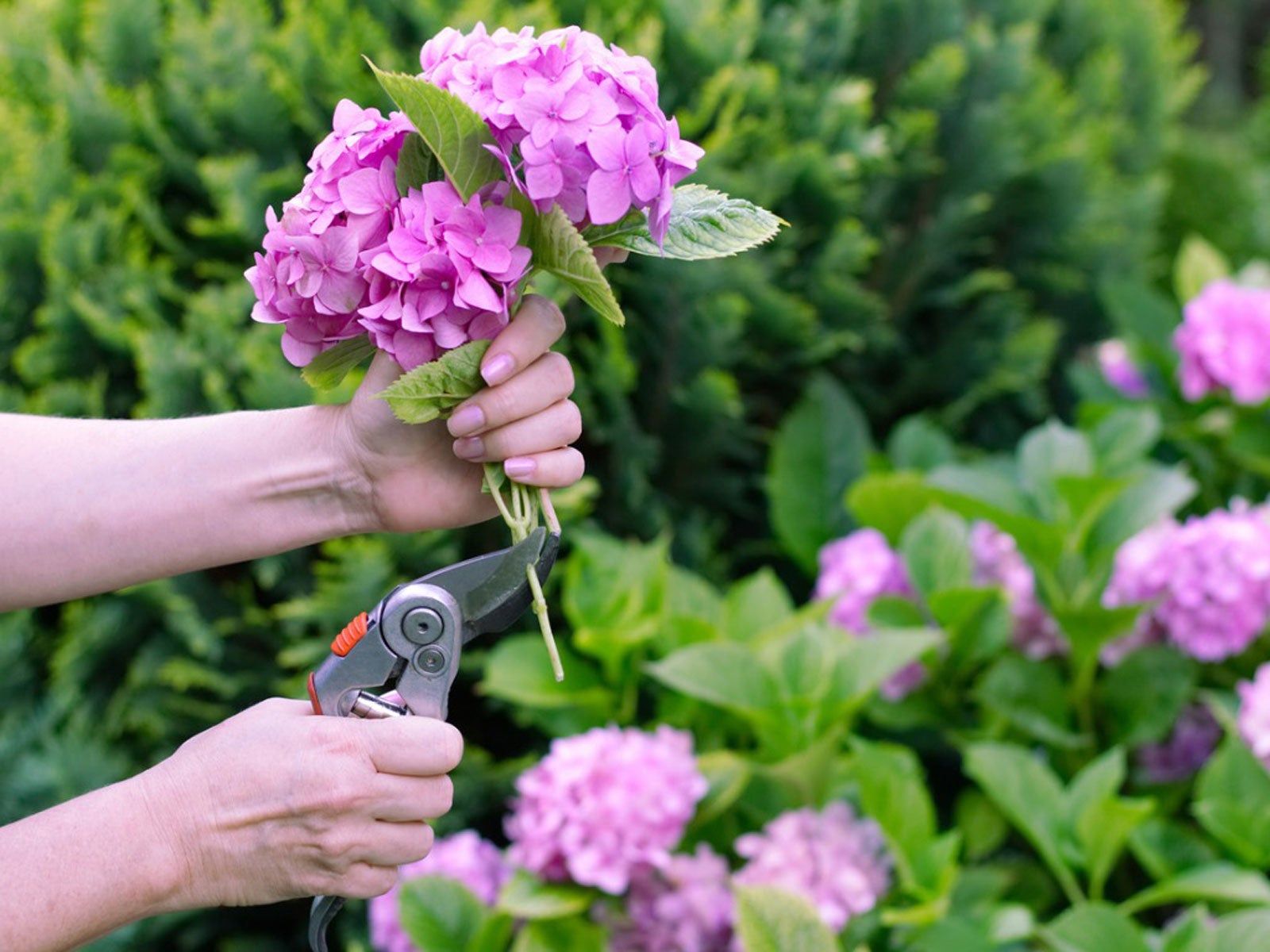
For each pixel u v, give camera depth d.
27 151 2.22
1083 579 2.05
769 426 2.70
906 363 2.77
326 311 0.96
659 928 1.69
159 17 2.32
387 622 1.04
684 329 2.33
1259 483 2.67
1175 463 2.77
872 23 2.69
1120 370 2.82
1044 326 2.67
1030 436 2.21
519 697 1.95
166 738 2.20
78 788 2.03
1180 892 1.66
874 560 2.19
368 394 1.11
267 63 2.24
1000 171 2.68
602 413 2.28
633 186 0.93
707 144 2.24
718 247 1.02
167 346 2.08
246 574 2.17
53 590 1.17
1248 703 1.80
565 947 1.68
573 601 2.03
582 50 0.96
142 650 2.14
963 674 2.10
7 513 1.15
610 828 1.65
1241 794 1.81
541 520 2.10
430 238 0.93
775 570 2.74
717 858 1.76
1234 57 8.56
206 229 2.18
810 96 2.48
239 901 1.03
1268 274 2.93
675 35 2.36
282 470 1.16
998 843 2.01
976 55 2.70
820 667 1.82
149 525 1.17
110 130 2.26
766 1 2.64
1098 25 3.16
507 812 2.23
